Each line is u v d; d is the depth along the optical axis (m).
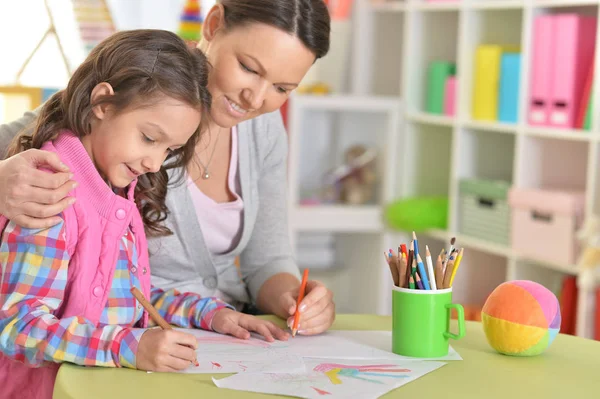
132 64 1.41
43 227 1.37
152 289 1.75
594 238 2.76
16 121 1.74
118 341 1.34
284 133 2.02
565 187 3.27
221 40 1.64
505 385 1.33
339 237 4.21
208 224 1.90
